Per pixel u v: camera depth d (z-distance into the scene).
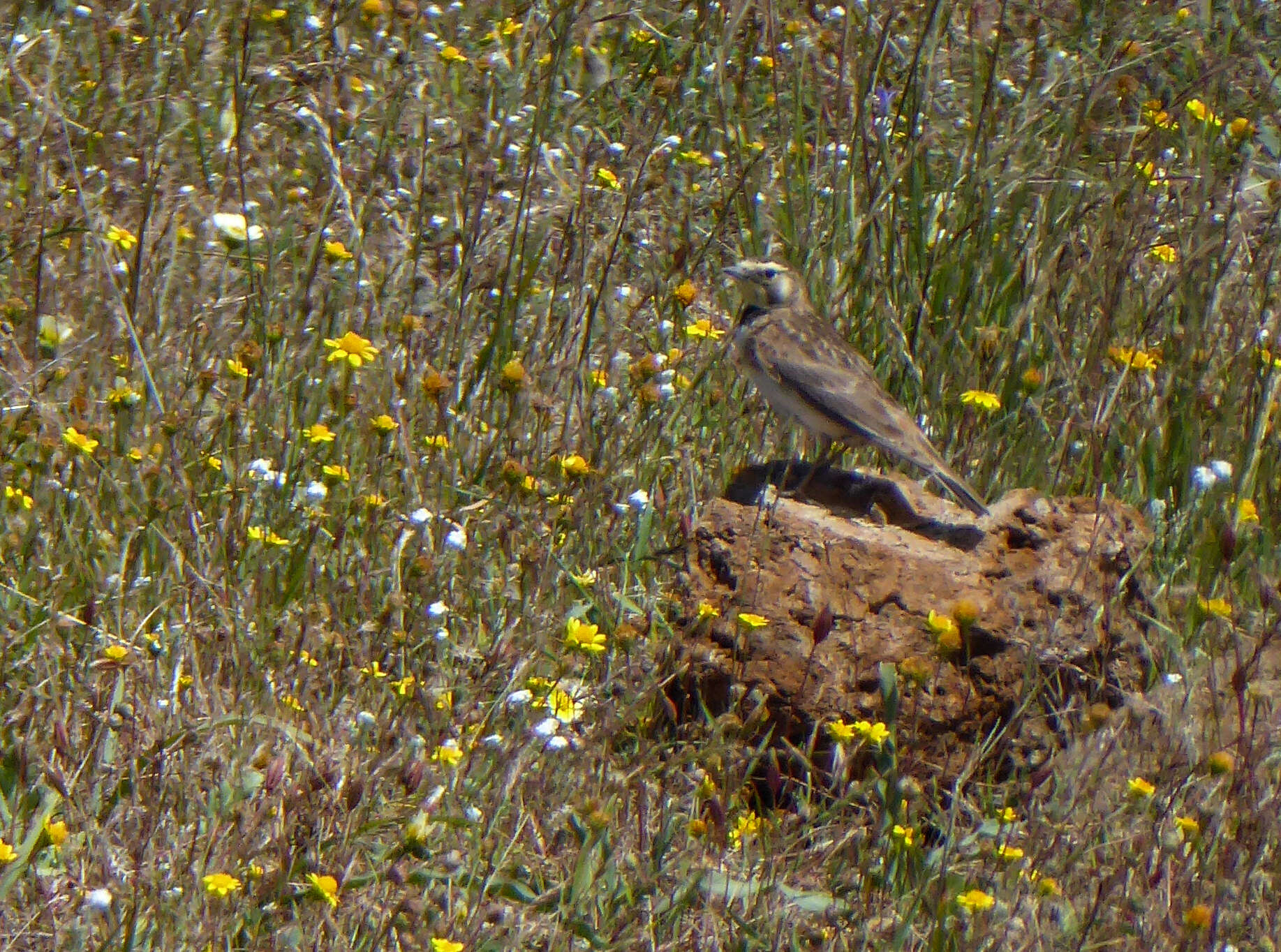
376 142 15.76
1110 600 9.82
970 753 9.49
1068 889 8.52
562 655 9.77
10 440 10.87
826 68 17.16
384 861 8.19
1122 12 18.19
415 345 12.78
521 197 13.07
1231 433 12.34
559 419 12.39
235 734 8.67
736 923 7.91
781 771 9.52
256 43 16.69
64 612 9.62
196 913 7.65
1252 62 17.64
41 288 12.80
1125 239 13.52
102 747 8.49
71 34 16.45
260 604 9.84
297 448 11.31
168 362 12.28
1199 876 8.45
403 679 9.39
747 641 9.55
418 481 11.06
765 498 10.09
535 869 8.37
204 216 14.30
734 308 14.34
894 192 13.78
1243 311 13.40
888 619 9.55
